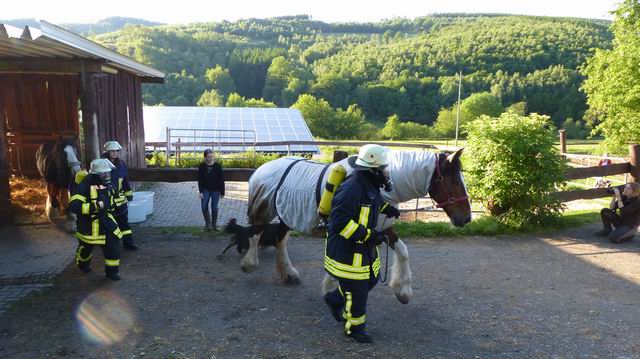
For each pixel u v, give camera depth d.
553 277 6.20
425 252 7.33
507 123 8.63
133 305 5.14
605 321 4.81
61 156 8.37
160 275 6.12
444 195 4.76
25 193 10.71
